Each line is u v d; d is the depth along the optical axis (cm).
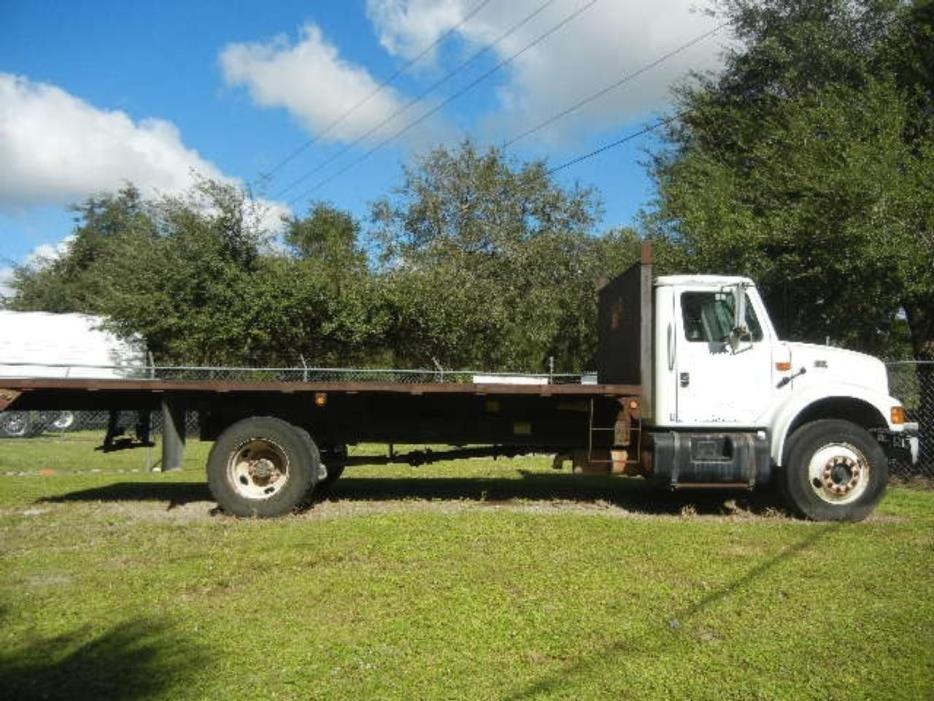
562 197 2664
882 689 403
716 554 673
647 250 889
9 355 2598
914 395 1268
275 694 394
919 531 784
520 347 2564
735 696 394
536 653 446
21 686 404
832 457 859
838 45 1664
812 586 577
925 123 1496
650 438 877
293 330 2264
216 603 536
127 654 445
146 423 991
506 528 771
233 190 2366
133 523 824
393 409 951
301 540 723
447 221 2634
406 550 679
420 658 439
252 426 874
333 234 3397
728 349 883
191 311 2303
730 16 1852
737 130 1786
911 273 1238
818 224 1348
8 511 910
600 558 654
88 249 4744
